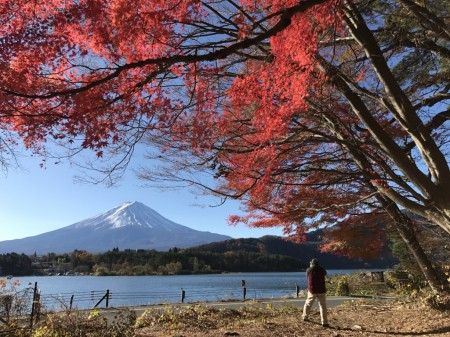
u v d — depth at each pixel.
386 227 11.19
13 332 8.18
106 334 8.41
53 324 8.48
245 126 7.07
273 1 5.05
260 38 4.00
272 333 8.74
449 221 6.23
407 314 10.43
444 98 8.52
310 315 11.41
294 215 9.55
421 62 8.72
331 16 4.89
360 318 10.55
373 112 8.09
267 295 25.14
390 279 20.66
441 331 7.96
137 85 4.53
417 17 6.50
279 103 5.84
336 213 10.41
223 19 5.79
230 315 11.70
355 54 7.29
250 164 6.79
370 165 7.78
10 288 9.13
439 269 14.28
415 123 6.39
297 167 7.86
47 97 3.98
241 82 5.59
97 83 4.04
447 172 6.29
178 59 4.02
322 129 8.25
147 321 10.59
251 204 8.96
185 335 8.77
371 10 7.41
